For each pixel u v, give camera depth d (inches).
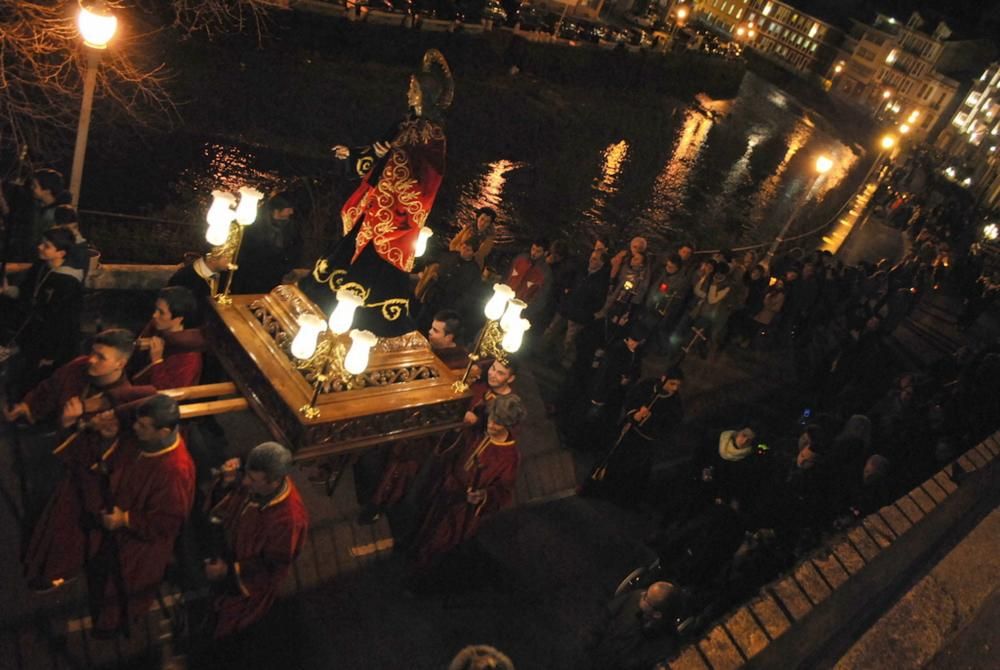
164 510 173.2
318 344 192.5
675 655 133.7
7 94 517.3
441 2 1341.0
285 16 1071.6
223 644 194.2
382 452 237.9
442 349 233.1
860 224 1101.1
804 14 3646.7
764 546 232.2
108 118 770.8
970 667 120.9
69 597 190.7
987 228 1528.1
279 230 264.1
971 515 154.0
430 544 224.7
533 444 319.0
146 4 930.7
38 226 262.8
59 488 177.5
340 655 208.2
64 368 188.1
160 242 493.0
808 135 2266.2
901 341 657.6
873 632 122.3
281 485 176.9
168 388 208.4
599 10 2333.9
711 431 284.5
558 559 269.0
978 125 2753.4
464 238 332.5
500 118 1299.2
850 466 305.1
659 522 308.0
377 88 1144.8
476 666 140.6
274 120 944.3
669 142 1583.4
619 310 382.3
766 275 510.0
